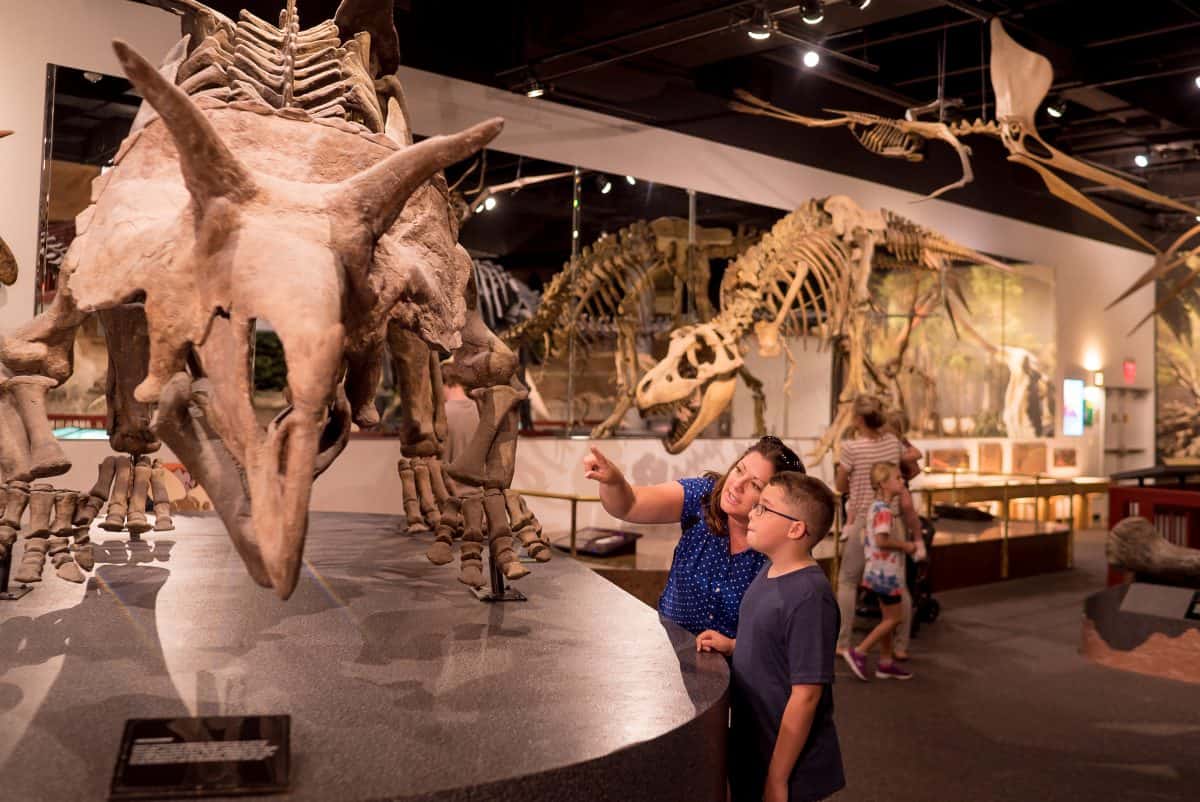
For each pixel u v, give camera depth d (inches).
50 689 78.7
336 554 141.4
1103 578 360.5
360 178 80.0
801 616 90.8
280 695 79.0
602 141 310.5
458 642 96.3
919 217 412.8
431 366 146.6
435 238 100.6
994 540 348.2
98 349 222.8
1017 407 474.3
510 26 290.8
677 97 327.3
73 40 221.5
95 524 157.8
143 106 103.9
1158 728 192.1
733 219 346.0
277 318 70.8
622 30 273.9
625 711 77.2
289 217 77.4
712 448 355.6
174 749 64.4
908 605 229.0
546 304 297.3
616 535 267.0
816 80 367.2
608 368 319.9
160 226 85.1
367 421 98.6
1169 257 254.1
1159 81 365.1
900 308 417.4
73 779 61.6
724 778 84.4
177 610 105.0
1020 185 462.6
